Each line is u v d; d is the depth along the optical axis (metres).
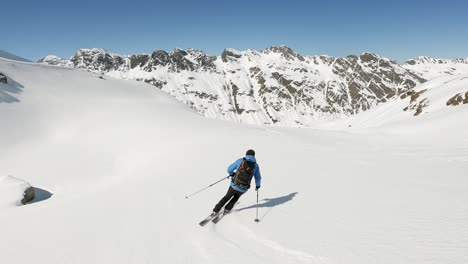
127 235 7.73
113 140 48.44
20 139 53.72
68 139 53.16
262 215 8.80
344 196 10.61
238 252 6.39
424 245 6.11
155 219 8.96
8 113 62.69
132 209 10.27
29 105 71.06
